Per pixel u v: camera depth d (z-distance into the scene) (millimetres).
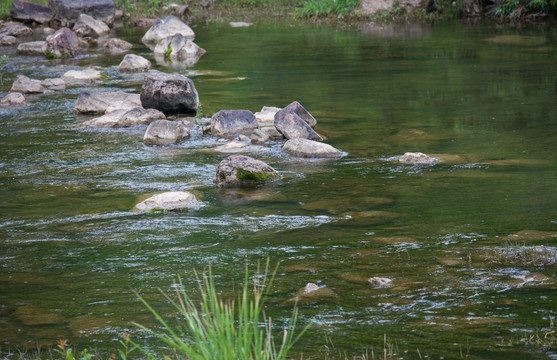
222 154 13273
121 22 36906
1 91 19672
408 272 7082
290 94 19359
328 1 38281
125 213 9750
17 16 34469
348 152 13227
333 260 7551
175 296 6629
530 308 6027
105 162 12734
